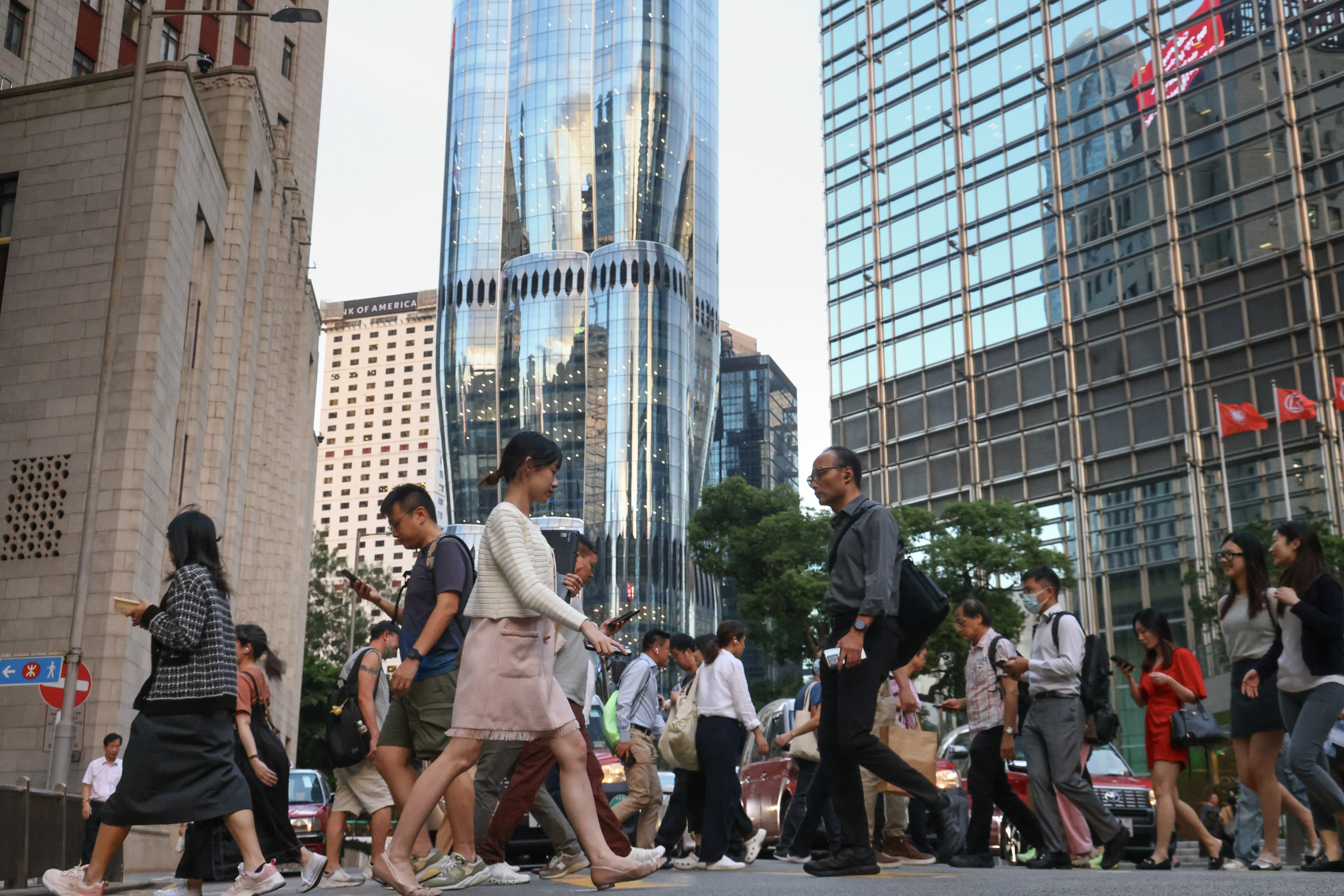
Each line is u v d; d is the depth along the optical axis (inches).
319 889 276.8
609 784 548.7
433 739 235.1
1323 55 1945.1
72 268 997.8
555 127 5570.9
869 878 208.2
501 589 189.3
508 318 5408.5
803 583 1860.2
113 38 1465.3
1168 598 1977.1
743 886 193.5
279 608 1722.4
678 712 351.6
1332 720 266.8
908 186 2576.3
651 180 5462.6
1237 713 298.4
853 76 2746.1
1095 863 350.6
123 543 923.4
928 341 2461.9
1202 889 131.3
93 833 474.9
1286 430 1888.5
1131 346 2126.0
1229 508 1934.1
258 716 305.9
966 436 2361.0
